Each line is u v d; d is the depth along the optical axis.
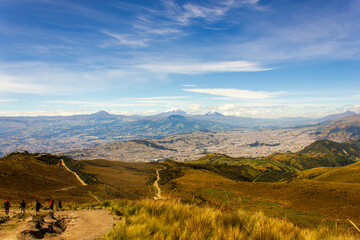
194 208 8.29
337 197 56.84
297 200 57.88
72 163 97.31
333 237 5.88
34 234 7.83
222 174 158.00
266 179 163.50
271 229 6.21
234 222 6.80
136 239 5.87
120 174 100.31
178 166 149.00
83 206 15.72
